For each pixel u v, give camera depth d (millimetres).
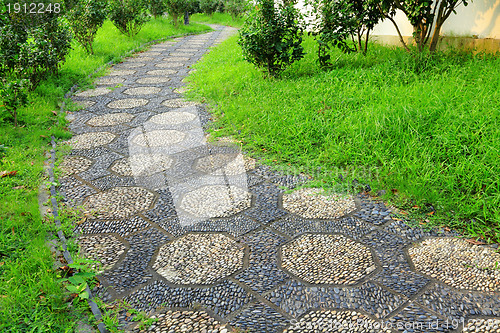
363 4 6352
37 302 2031
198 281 2219
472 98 4137
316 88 5254
